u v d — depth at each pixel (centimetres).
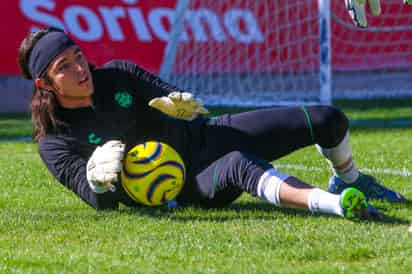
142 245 1084
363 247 1041
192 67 3825
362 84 4178
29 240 1138
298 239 1098
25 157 2241
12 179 1794
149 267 979
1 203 1498
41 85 1262
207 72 3831
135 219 1249
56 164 1310
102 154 1172
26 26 3709
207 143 1309
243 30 3881
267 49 3884
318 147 1371
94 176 1164
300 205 1155
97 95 1281
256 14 3900
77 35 3722
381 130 2819
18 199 1541
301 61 3894
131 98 1304
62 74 1228
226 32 3862
